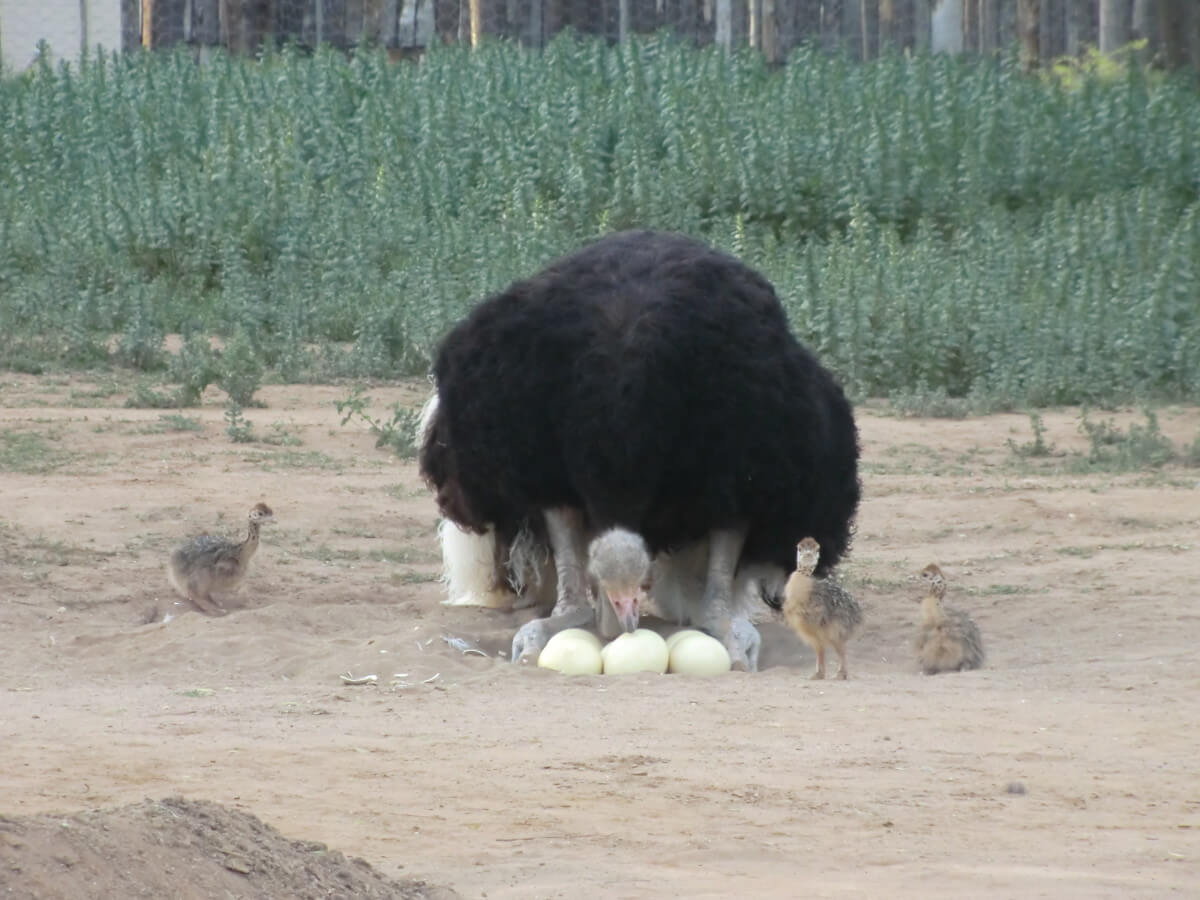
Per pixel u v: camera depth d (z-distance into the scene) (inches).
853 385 2881.4
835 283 2997.0
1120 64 4532.5
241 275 3245.6
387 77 4195.4
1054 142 3801.7
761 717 1172.5
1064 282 3115.2
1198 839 904.9
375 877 796.6
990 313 2962.6
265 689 1284.4
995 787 997.2
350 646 1429.6
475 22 4911.4
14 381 2728.8
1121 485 2207.2
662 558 1470.2
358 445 2381.9
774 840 884.6
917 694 1258.6
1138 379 2891.2
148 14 4960.6
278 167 3607.3
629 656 1343.5
